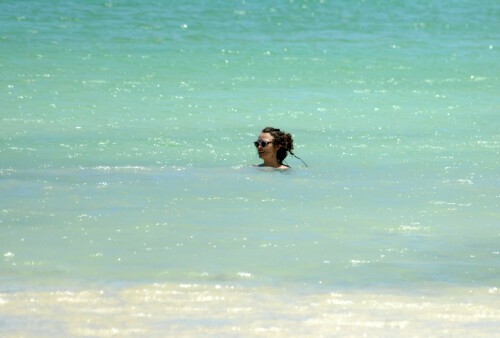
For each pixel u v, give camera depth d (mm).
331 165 35688
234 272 19328
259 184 30844
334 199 28297
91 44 85312
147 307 16547
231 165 35750
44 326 15273
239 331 15203
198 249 21359
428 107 57062
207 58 79688
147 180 31141
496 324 15891
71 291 17547
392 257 20969
